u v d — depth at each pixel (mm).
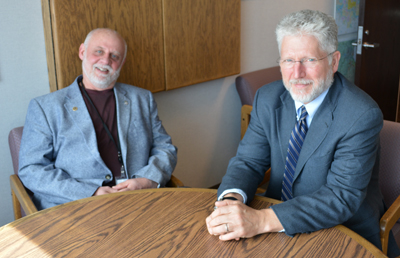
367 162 1581
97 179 2189
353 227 1707
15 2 2248
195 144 3338
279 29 1666
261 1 3463
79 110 2236
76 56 2414
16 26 2285
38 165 2152
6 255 1312
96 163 2223
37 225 1482
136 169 2375
